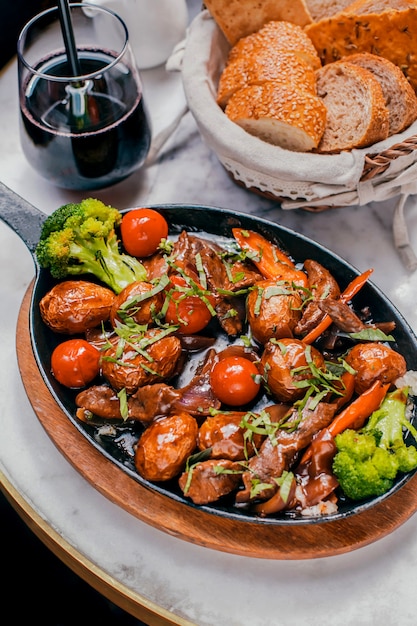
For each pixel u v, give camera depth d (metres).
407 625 0.63
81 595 0.85
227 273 0.70
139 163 0.77
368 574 0.65
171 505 0.65
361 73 0.73
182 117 0.82
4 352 0.73
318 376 0.64
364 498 0.62
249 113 0.74
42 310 0.68
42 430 0.70
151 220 0.71
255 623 0.63
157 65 0.87
